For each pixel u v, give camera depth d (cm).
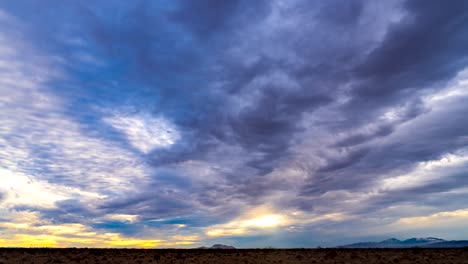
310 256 3275
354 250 3631
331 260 3023
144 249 3825
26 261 2938
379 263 2827
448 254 3152
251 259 3155
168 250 3753
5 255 3177
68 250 3634
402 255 3194
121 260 3105
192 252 3619
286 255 3366
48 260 2998
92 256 3294
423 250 3466
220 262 3019
